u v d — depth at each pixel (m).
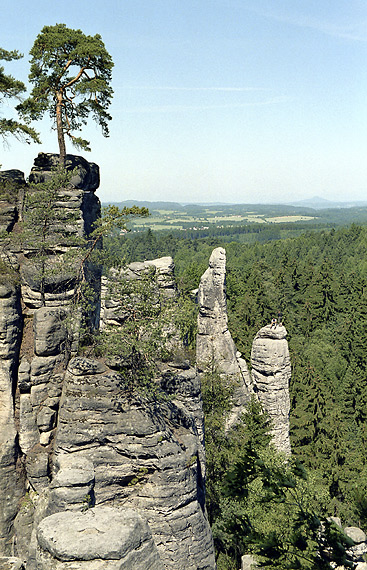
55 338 30.45
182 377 32.50
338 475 51.03
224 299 56.59
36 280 31.91
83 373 27.53
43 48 37.84
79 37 38.03
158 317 29.23
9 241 32.38
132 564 11.55
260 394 50.06
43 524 12.28
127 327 28.28
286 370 49.53
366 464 53.81
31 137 37.44
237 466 14.64
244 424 52.78
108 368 28.25
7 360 29.72
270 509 33.47
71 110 40.56
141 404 27.14
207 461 43.72
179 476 26.33
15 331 30.25
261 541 14.07
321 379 70.62
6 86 36.78
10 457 28.77
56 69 37.12
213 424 47.34
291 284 135.38
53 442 29.61
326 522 13.41
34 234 32.59
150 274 30.27
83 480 23.45
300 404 58.06
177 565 25.56
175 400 32.22
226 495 14.40
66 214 34.12
